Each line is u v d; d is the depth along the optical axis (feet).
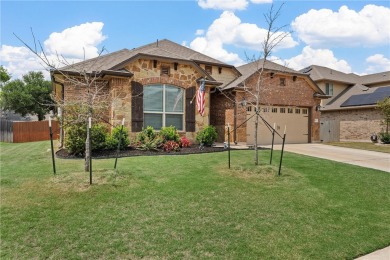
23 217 16.49
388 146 58.59
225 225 16.33
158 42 67.87
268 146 52.85
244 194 21.25
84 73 25.86
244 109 54.24
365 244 14.97
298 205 19.61
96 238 14.53
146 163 30.01
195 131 47.06
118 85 40.68
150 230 15.47
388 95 71.67
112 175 24.03
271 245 14.43
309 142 64.54
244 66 73.61
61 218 16.52
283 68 63.36
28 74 133.49
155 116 44.04
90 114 24.66
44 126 77.00
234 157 35.17
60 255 13.07
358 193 22.68
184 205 18.85
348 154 44.45
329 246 14.61
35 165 29.22
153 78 43.29
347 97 86.22
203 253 13.48
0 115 132.67
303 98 62.85
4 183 22.34
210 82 47.50
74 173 24.52
